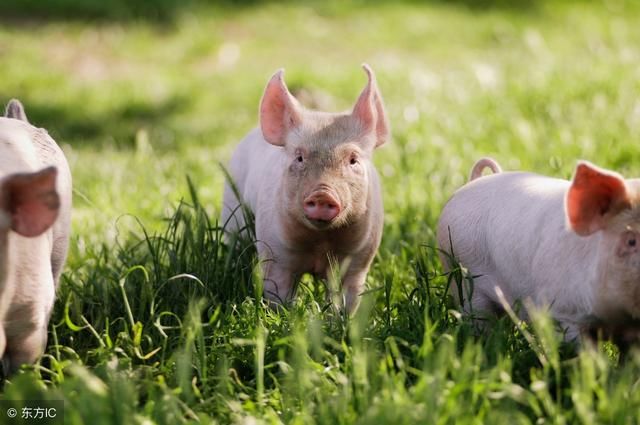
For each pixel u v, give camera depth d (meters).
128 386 5.40
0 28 19.36
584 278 5.92
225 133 14.46
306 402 5.42
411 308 6.54
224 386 5.68
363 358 5.54
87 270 7.72
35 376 5.89
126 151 13.07
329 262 7.38
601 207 5.73
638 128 10.97
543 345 5.73
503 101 12.95
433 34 20.06
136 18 20.33
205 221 7.89
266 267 7.48
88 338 6.84
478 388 5.29
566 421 5.32
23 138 6.38
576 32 19.52
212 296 6.94
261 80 17.03
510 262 6.54
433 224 8.84
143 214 9.59
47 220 5.43
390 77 16.14
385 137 7.48
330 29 20.45
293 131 7.20
